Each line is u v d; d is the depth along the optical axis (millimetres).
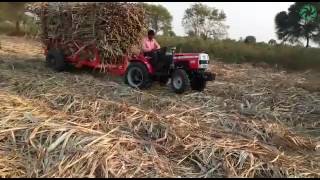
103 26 11516
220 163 5625
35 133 6082
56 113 7180
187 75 10211
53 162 5359
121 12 11461
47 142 5848
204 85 10570
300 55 15906
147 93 9594
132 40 11750
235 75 13617
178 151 6027
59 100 8281
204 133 6777
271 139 6879
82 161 5352
